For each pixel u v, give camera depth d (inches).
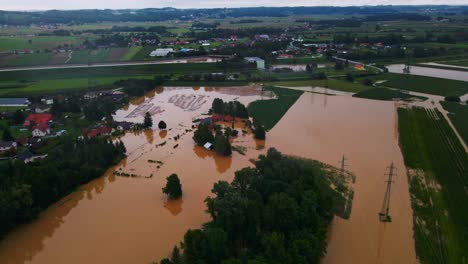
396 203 3302.2
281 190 3002.0
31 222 3080.7
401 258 2623.0
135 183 3703.3
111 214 3169.3
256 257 2308.1
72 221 3078.2
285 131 5108.3
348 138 4830.2
